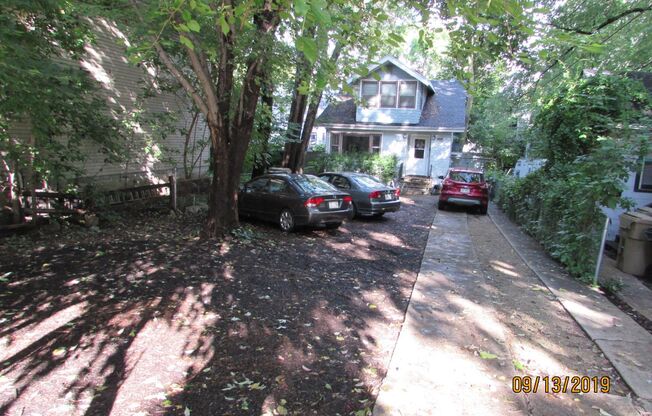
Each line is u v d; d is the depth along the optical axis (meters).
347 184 12.02
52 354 3.65
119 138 10.02
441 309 5.13
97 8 6.13
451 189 14.67
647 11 11.95
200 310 4.71
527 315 5.14
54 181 8.52
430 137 23.11
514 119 24.56
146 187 10.09
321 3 1.85
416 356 3.90
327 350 3.98
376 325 4.63
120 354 3.70
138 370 3.46
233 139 8.17
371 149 23.97
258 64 7.62
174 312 4.62
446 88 25.97
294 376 3.49
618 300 5.88
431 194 20.72
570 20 12.88
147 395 3.13
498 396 3.31
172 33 6.75
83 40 7.90
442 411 3.07
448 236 10.12
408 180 21.52
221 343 3.98
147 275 5.74
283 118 14.50
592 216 6.65
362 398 3.23
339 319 4.73
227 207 8.22
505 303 5.52
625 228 7.41
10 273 5.64
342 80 4.66
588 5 12.45
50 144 7.84
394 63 21.88
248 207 10.23
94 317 4.40
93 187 8.75
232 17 3.09
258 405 3.07
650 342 4.43
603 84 9.41
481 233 10.89
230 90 7.80
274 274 6.14
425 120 22.75
